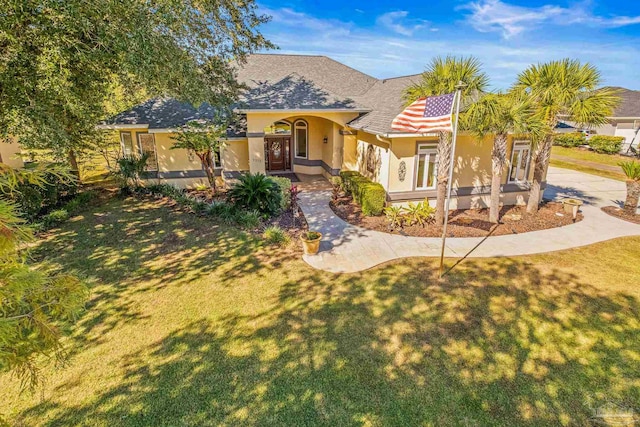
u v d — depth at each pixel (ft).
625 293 25.59
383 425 15.06
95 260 30.73
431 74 36.01
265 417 15.43
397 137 40.11
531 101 33.86
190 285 26.73
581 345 20.03
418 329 21.50
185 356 19.19
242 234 36.70
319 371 18.07
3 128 28.43
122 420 15.28
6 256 9.12
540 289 26.22
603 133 103.81
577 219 42.39
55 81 25.13
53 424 15.11
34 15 24.18
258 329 21.52
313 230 38.42
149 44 27.63
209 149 48.80
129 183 54.13
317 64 67.31
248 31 40.93
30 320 10.35
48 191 42.24
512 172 46.88
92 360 18.85
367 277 28.09
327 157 62.80
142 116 54.19
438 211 38.88
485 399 16.35
